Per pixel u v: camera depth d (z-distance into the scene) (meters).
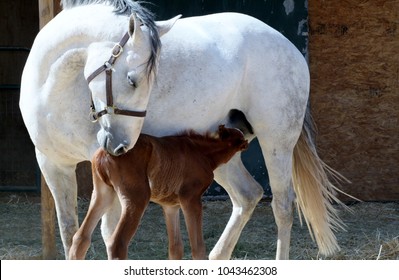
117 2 8.58
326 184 10.59
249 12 14.76
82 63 8.61
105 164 8.33
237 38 9.87
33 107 8.92
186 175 8.91
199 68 9.49
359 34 15.50
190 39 9.59
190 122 9.55
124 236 8.26
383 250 12.12
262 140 10.04
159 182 8.67
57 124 8.85
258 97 9.90
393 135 15.64
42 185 11.61
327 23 15.49
